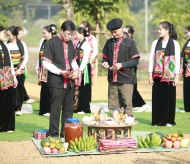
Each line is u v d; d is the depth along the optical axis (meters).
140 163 9.41
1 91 12.29
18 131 12.44
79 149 10.10
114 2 21.58
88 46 14.48
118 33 11.59
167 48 12.95
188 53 15.52
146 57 32.75
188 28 15.50
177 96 20.16
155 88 13.16
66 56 11.07
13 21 71.12
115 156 9.91
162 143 10.63
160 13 29.08
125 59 11.58
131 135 11.45
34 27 72.56
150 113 15.34
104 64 11.48
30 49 54.34
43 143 10.28
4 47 12.20
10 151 10.38
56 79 11.03
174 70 12.96
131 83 11.61
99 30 21.66
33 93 20.62
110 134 10.59
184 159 9.69
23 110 15.89
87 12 21.39
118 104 11.80
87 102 15.21
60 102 11.13
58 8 83.81
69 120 10.40
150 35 49.94
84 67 13.61
